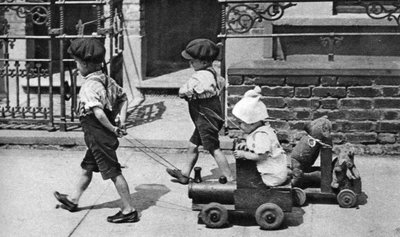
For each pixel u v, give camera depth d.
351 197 6.54
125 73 10.74
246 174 6.03
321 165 6.59
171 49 12.04
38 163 7.95
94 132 6.17
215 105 6.89
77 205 6.57
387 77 8.04
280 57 10.78
